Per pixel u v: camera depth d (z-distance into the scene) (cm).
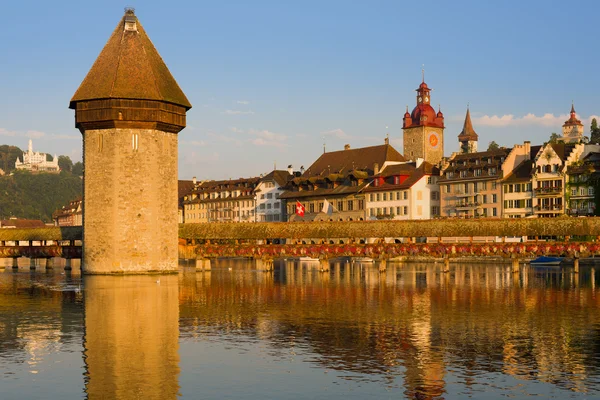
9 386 3127
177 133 8419
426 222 8969
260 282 7531
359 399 2948
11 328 4428
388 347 3838
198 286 6981
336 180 15188
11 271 9650
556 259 10625
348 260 12900
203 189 19650
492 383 3147
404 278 8162
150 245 8038
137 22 8350
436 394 3003
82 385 3142
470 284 7294
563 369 3366
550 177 11944
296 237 9275
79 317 4866
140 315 4956
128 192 7944
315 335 4178
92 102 7938
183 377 3266
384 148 15125
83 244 8188
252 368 3412
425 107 16488
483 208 12912
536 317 4834
